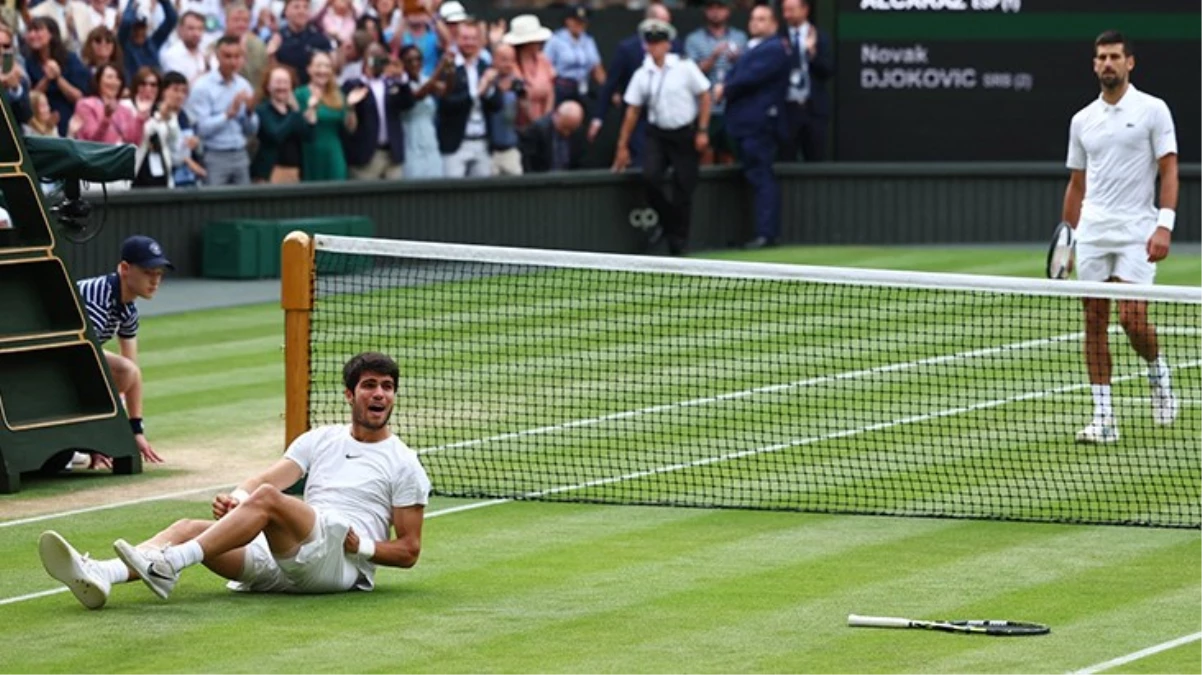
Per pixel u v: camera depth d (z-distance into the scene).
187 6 42.22
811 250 48.25
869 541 20.22
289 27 43.50
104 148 24.88
